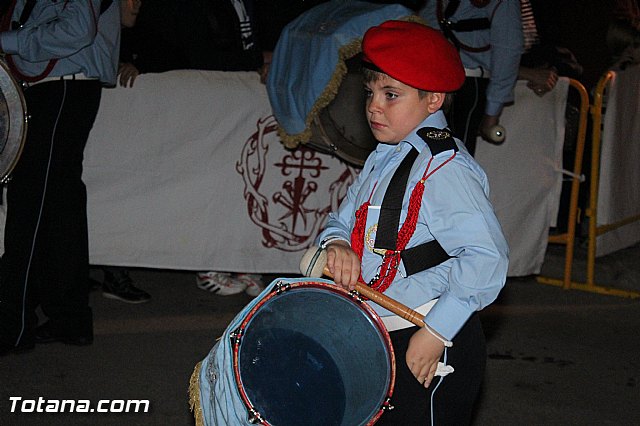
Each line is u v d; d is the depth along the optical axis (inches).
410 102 87.6
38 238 168.4
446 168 85.8
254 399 77.6
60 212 169.9
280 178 206.2
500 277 83.7
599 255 245.6
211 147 201.9
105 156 197.6
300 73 171.0
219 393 78.4
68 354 173.9
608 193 238.7
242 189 205.2
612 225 242.2
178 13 193.0
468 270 83.1
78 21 155.0
